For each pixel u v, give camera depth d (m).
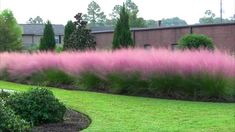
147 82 14.81
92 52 18.08
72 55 18.67
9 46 44.31
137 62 14.99
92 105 11.97
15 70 20.98
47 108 9.17
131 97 14.10
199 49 16.77
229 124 9.27
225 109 11.42
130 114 10.49
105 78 15.88
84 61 16.73
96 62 16.30
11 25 44.66
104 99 13.38
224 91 13.84
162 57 14.66
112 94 15.08
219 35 27.36
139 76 14.87
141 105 12.07
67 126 9.02
